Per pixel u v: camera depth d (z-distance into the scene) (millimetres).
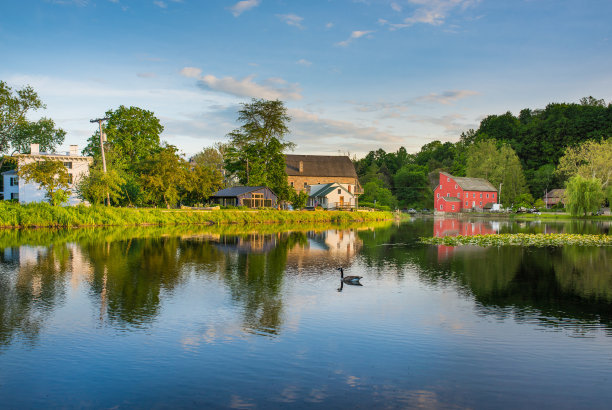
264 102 86125
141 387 10383
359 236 47750
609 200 95312
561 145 152875
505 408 9508
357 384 10562
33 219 53062
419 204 148125
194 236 45219
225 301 17969
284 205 85312
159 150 85688
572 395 10094
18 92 67125
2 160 72625
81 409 9414
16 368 11398
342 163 115062
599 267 26625
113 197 62594
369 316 15992
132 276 23094
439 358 12117
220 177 86750
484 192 135000
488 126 194000
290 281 22094
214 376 10953
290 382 10648
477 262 28594
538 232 55875
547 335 14000
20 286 20562
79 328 14500
